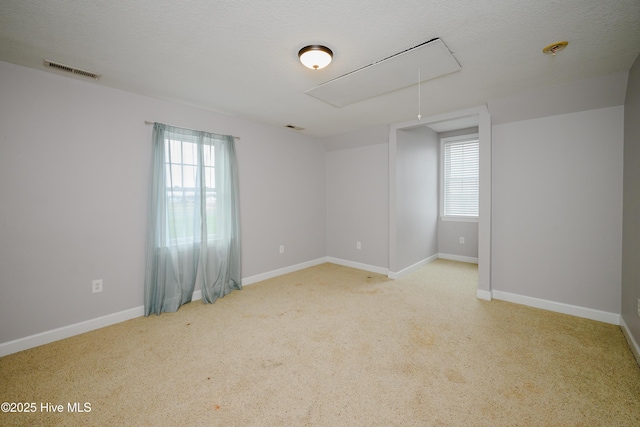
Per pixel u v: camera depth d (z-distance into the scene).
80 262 2.48
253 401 1.66
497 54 2.00
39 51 1.96
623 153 2.49
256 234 3.94
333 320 2.72
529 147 2.97
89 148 2.51
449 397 1.67
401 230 4.14
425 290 3.57
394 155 3.97
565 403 1.61
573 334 2.39
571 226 2.78
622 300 2.48
